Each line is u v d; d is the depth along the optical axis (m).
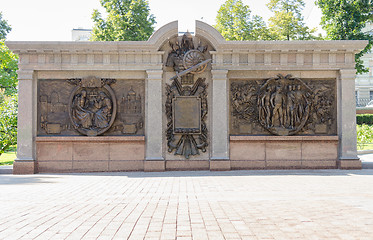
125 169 19.36
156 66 19.38
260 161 19.52
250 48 19.36
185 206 9.60
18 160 18.94
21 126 19.09
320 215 8.27
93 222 7.82
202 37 19.53
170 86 19.53
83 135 19.34
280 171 18.75
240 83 19.73
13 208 9.48
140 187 13.44
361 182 14.12
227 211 8.88
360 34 36.72
